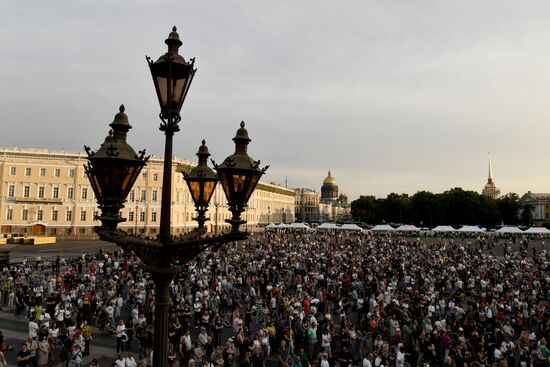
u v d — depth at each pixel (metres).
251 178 8.72
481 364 19.56
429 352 21.86
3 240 89.44
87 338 24.42
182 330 26.12
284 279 42.12
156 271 7.63
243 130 9.18
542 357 21.14
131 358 19.44
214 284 37.78
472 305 30.70
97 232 7.11
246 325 29.19
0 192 105.75
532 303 30.98
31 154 108.12
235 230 8.56
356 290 35.44
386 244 78.88
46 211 108.62
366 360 19.44
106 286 36.75
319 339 26.38
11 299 35.94
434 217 166.75
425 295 32.50
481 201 162.00
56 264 48.59
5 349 21.55
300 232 125.62
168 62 7.57
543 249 87.69
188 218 122.56
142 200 113.31
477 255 61.69
